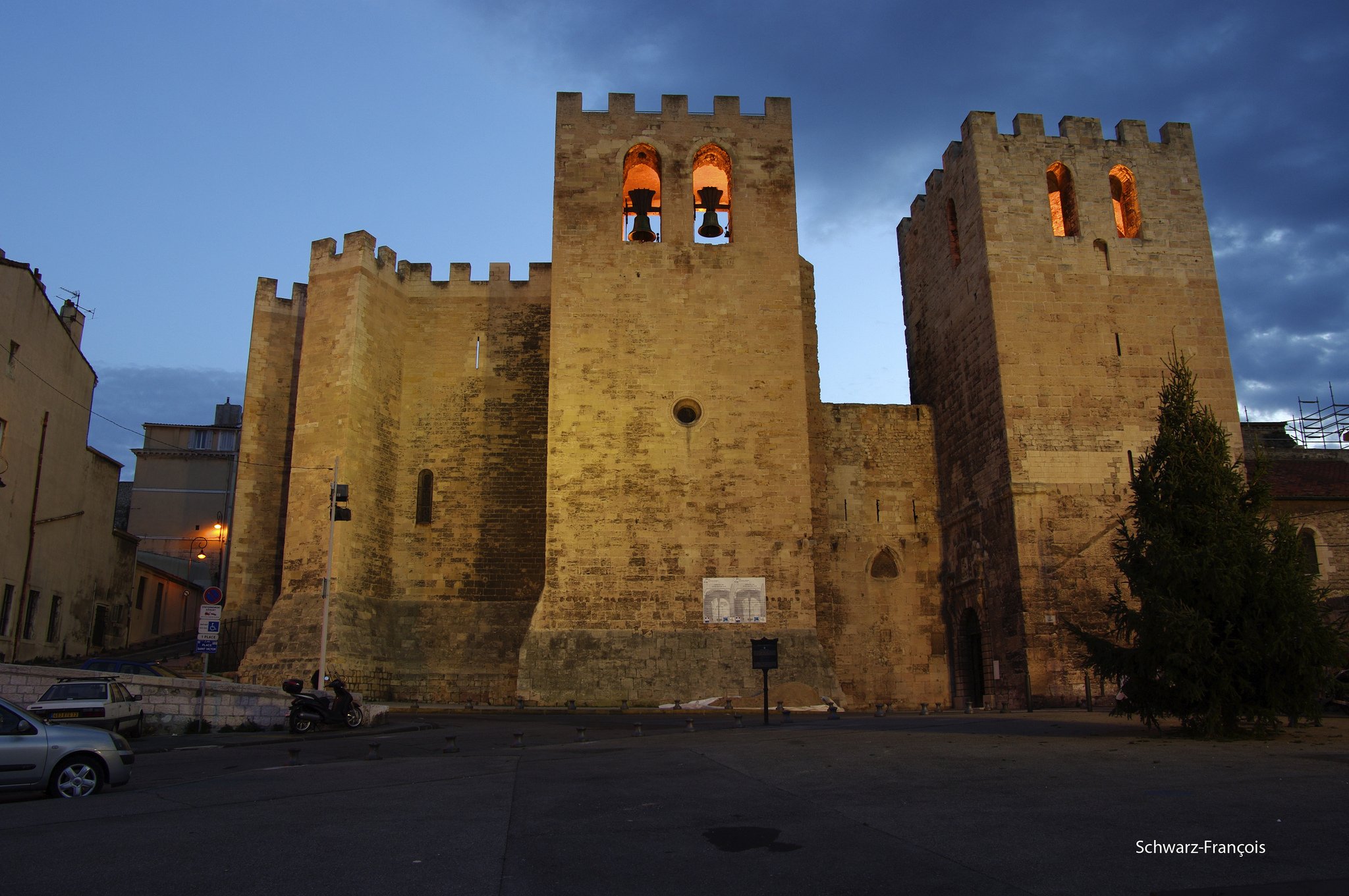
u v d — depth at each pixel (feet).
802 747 51.13
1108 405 102.01
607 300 108.47
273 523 118.52
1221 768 40.42
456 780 42.19
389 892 23.47
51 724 40.98
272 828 31.17
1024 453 99.76
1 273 97.45
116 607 133.80
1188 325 105.50
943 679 113.39
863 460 118.83
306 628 100.42
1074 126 110.11
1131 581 58.59
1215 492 56.90
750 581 102.22
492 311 122.72
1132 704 56.03
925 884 23.36
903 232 133.90
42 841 29.25
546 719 84.38
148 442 177.37
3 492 98.89
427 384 120.47
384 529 113.60
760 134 114.62
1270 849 25.62
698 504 103.91
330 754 57.06
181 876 24.98
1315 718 54.13
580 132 112.98
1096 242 106.63
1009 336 102.89
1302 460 124.06
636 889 23.70
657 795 36.76
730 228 112.27
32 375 105.40
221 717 73.72
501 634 112.37
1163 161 110.32
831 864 25.50
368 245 114.11
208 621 73.72
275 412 121.80
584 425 105.29
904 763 43.47
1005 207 106.73
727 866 25.66
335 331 110.93
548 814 33.19
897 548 116.67
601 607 100.73
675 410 106.32
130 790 41.91
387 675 107.65
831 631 111.14
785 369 107.86
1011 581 98.17
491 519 116.57
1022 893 22.40
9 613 101.35
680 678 98.22
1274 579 53.72
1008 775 39.29
